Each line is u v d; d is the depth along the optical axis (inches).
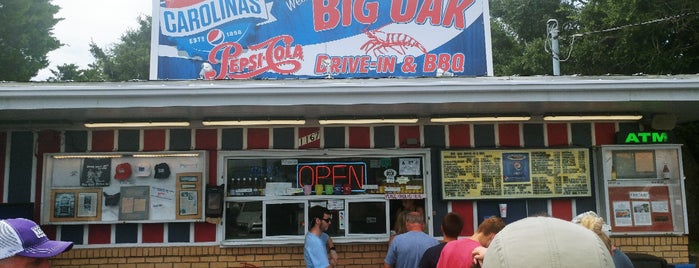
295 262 283.4
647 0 542.3
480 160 286.2
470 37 346.0
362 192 288.7
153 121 275.7
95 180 280.1
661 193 287.4
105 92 221.5
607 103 245.8
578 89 230.8
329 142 287.4
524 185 285.7
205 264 279.4
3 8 765.3
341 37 344.5
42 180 277.7
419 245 202.1
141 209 279.6
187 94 224.5
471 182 284.8
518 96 231.9
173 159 282.5
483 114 280.8
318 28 345.4
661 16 527.8
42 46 845.2
